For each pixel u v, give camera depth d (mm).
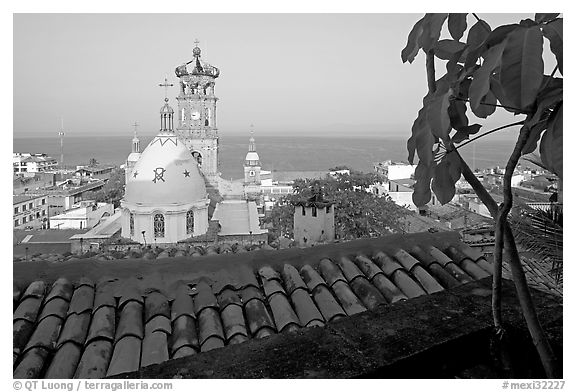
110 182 60938
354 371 2686
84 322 4676
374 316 3209
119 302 4969
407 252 6227
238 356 2828
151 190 29875
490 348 3023
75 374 4012
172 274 5477
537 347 2771
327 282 5570
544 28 2279
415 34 3098
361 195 26672
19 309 4793
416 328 3076
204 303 4992
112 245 28891
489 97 3020
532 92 2102
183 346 4348
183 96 43969
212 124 44656
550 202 5902
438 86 3029
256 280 5480
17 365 4121
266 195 62031
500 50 2232
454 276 5863
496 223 2754
